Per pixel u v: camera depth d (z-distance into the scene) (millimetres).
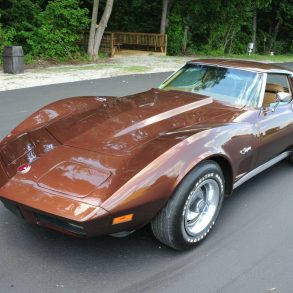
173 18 24000
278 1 32781
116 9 26062
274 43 35062
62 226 2797
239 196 4430
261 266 3184
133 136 3301
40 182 2889
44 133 3525
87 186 2791
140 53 22438
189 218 3234
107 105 4062
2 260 3068
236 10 25797
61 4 17172
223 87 4391
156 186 2838
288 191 4613
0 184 3006
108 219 2688
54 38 16875
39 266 3021
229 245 3443
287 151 4973
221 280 2984
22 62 12930
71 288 2803
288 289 2928
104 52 19906
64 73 13266
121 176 2842
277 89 4832
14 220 3627
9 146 3422
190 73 4734
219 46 26859
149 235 3492
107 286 2842
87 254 3195
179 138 3152
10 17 17656
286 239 3600
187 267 3104
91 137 3332
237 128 3629
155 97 4234
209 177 3227
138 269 3045
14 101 8461
